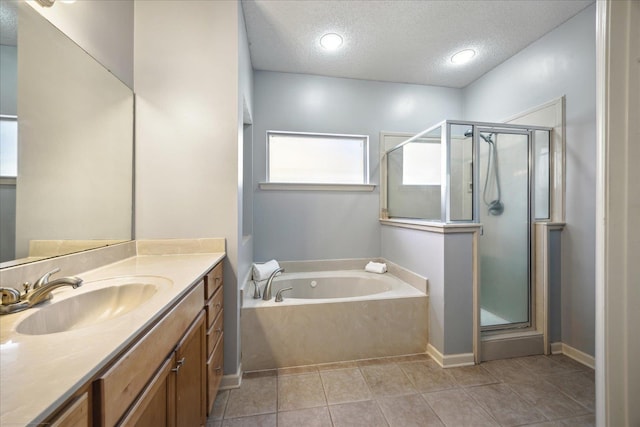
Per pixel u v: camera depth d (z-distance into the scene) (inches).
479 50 87.8
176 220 61.4
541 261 76.9
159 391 29.6
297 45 84.7
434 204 79.7
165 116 61.0
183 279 40.6
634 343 32.9
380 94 108.7
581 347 71.9
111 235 53.4
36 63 37.8
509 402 55.9
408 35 80.0
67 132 43.2
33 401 15.0
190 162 61.7
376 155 108.7
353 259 106.8
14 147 34.4
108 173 52.7
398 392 59.1
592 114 69.1
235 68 62.9
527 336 74.7
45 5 39.3
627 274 33.0
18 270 33.5
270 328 68.3
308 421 50.8
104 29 51.7
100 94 50.5
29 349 20.7
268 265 92.0
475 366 69.4
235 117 62.9
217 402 56.0
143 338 26.5
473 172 76.5
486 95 102.1
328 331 70.7
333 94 105.0
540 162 80.8
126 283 39.9
